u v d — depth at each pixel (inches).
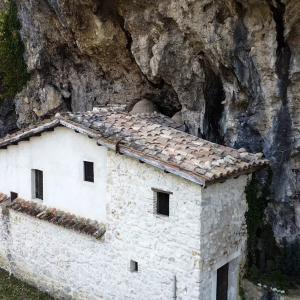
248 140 378.0
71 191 413.1
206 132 415.8
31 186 450.6
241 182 370.0
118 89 503.8
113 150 366.9
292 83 334.3
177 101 475.2
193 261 334.3
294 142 350.6
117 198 376.2
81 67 519.5
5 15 537.3
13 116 615.5
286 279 368.5
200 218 327.6
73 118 394.6
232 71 366.0
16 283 462.6
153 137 377.7
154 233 354.6
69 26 447.8
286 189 364.5
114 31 436.5
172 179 339.3
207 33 356.2
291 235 374.3
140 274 367.2
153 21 392.8
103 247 390.6
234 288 377.1
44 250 440.1
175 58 401.1
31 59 531.5
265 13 319.3
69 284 421.1
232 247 366.0
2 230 485.1
